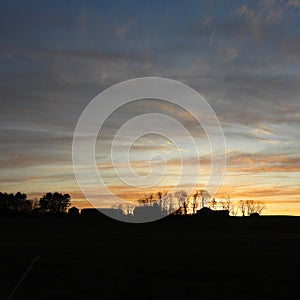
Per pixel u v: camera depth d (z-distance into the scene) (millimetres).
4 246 39875
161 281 21625
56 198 110562
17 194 112375
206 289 19719
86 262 27938
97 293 18562
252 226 80750
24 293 18219
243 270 25156
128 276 22922
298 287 20406
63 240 49688
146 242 45750
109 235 58750
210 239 49844
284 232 66875
